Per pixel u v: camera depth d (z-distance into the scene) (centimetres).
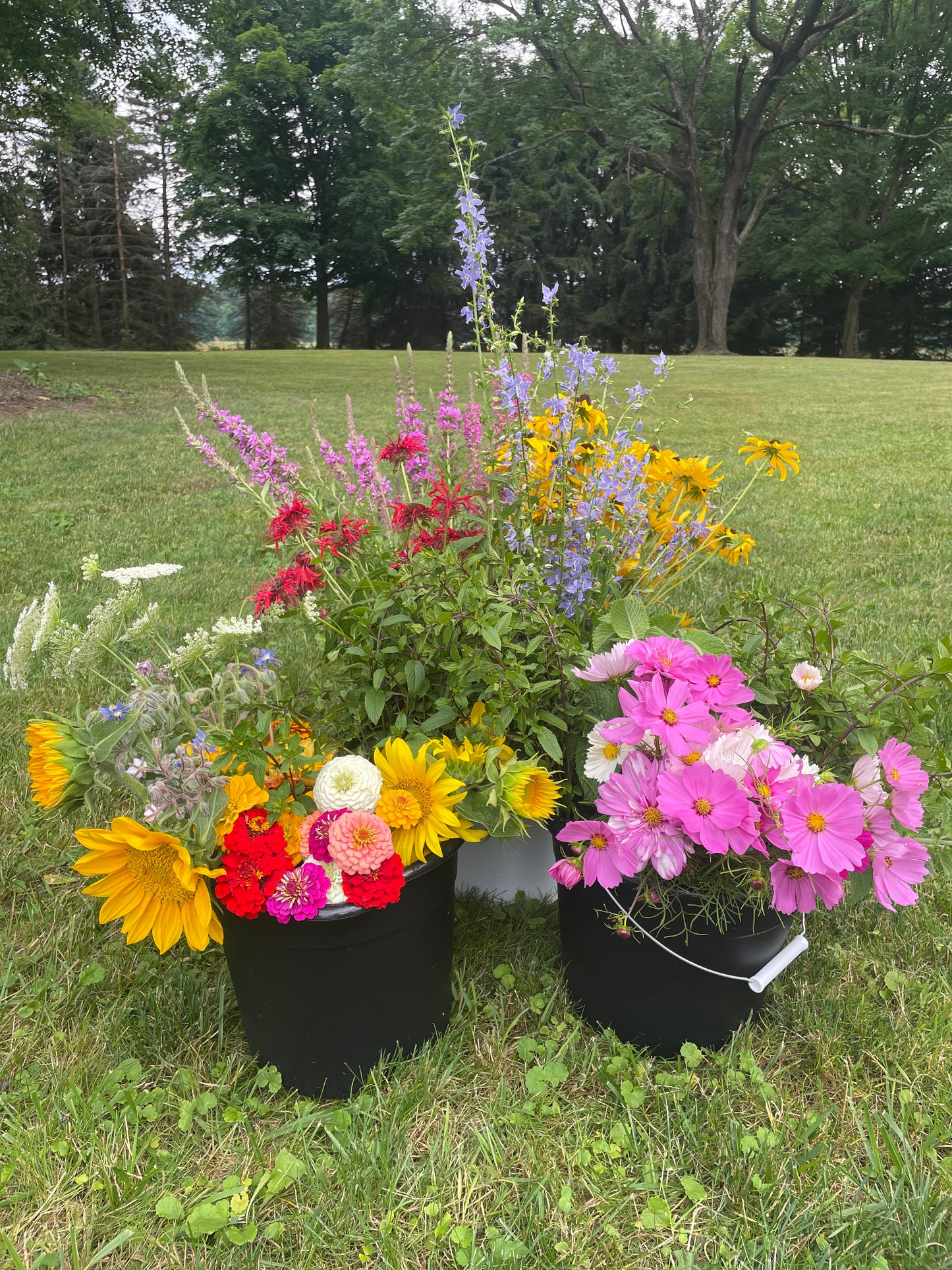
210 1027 180
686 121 2545
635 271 3531
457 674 170
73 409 1011
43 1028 181
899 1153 147
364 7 2225
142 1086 167
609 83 2259
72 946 205
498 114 2222
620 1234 139
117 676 331
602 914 166
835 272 3198
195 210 3400
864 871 160
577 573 191
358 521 200
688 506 233
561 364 202
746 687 161
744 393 1327
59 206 4272
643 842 151
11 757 280
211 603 409
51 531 542
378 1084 166
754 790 149
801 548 498
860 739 169
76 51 1480
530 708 171
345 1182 145
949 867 168
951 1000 181
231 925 153
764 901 156
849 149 2688
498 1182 147
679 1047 174
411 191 2394
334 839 143
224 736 159
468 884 216
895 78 2750
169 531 546
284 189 3547
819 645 192
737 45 2664
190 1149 154
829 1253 133
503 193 3356
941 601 402
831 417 1055
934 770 179
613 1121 158
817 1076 167
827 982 189
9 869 232
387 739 178
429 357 1986
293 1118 162
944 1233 136
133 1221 141
